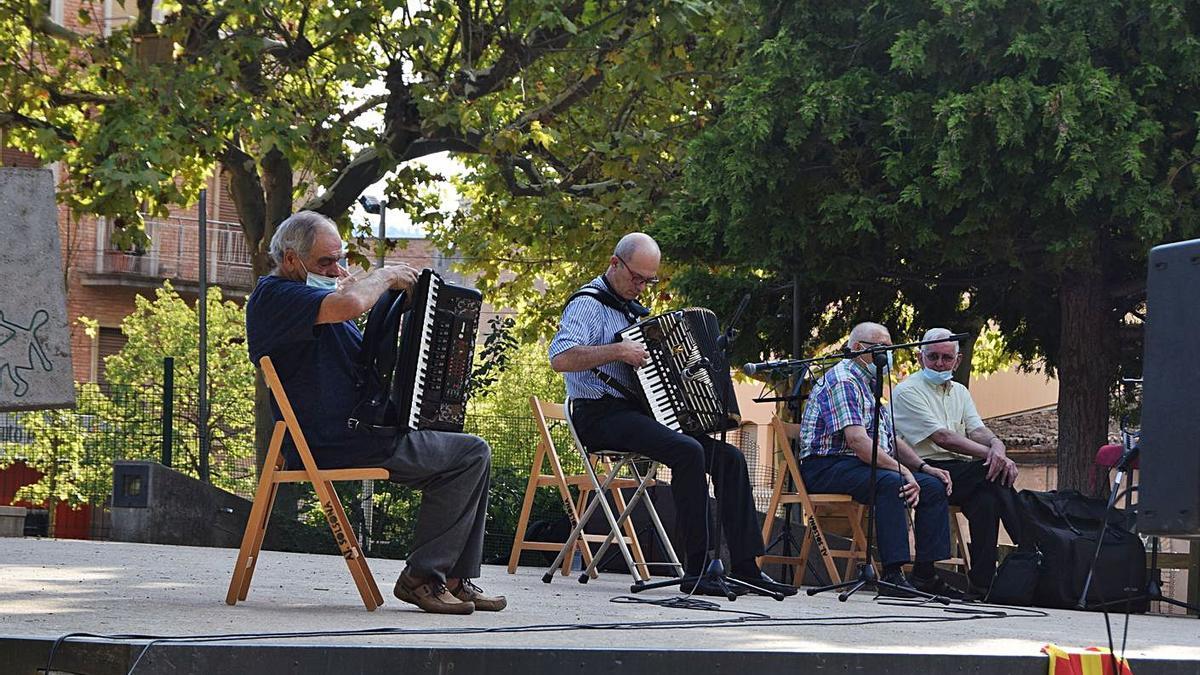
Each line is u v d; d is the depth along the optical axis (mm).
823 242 12156
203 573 7328
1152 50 11250
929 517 8500
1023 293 13352
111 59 14656
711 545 7559
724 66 15711
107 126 13969
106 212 13914
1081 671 4891
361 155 15812
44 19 15094
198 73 13828
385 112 15430
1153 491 4184
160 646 3959
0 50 15266
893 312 14180
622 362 7262
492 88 15258
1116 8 11344
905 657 4637
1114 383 13289
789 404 9516
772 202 12219
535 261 19688
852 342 8758
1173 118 11586
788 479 9602
